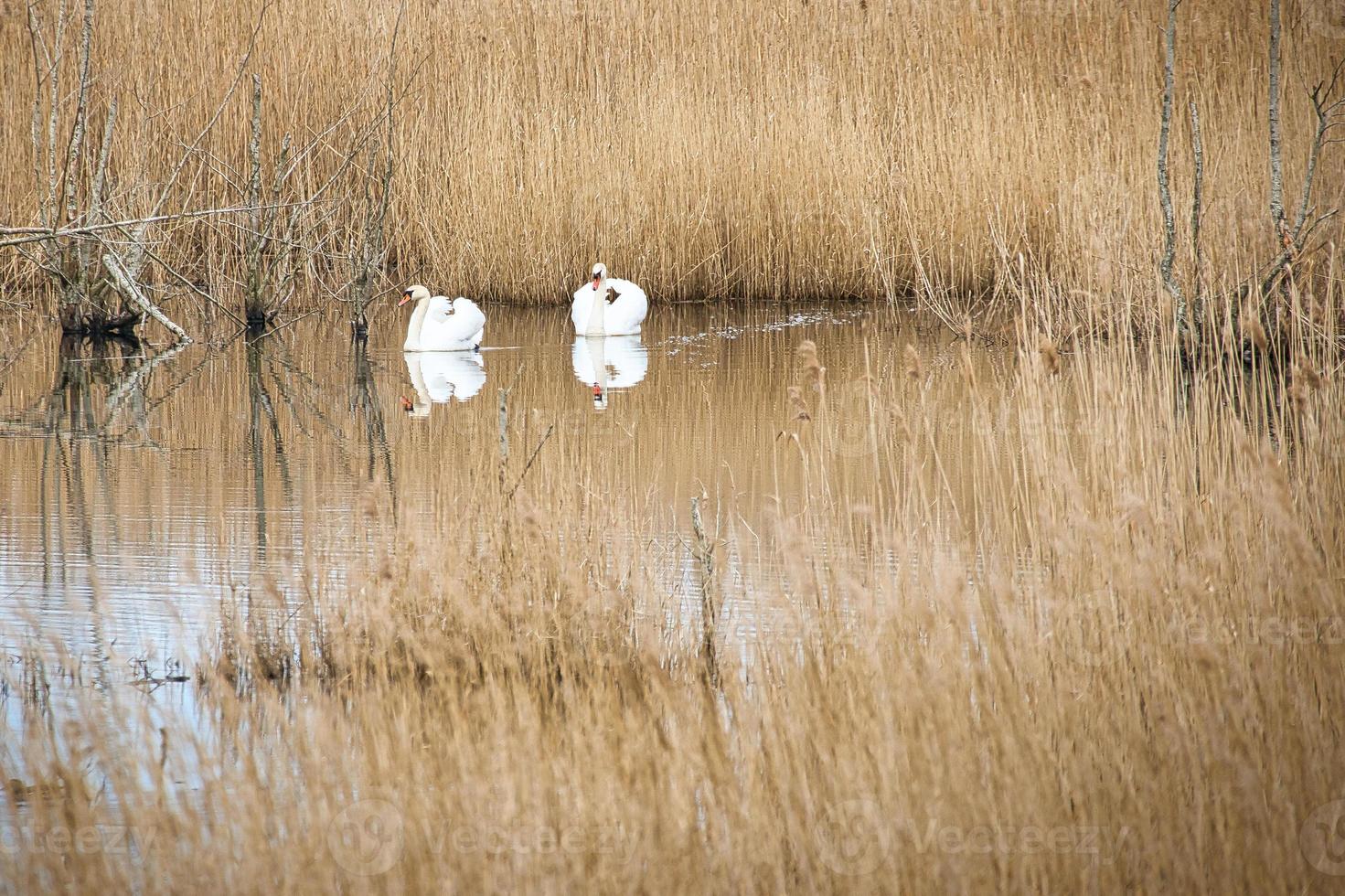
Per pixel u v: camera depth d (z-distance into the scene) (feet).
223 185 208.03
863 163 210.18
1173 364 91.91
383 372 158.40
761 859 47.67
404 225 217.56
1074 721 53.62
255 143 186.60
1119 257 150.41
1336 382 87.56
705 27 231.50
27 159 200.44
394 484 105.81
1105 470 75.00
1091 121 205.16
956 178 203.41
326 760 54.75
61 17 177.58
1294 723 53.06
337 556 86.94
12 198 198.18
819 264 211.41
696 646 69.97
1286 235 134.51
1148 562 62.59
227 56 213.25
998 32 233.96
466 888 46.68
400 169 216.13
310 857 48.34
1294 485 72.59
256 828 48.83
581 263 210.79
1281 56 204.13
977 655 58.03
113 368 159.12
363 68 221.25
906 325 186.80
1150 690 56.08
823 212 210.79
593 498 79.61
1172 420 81.56
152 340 178.40
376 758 54.39
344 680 66.49
